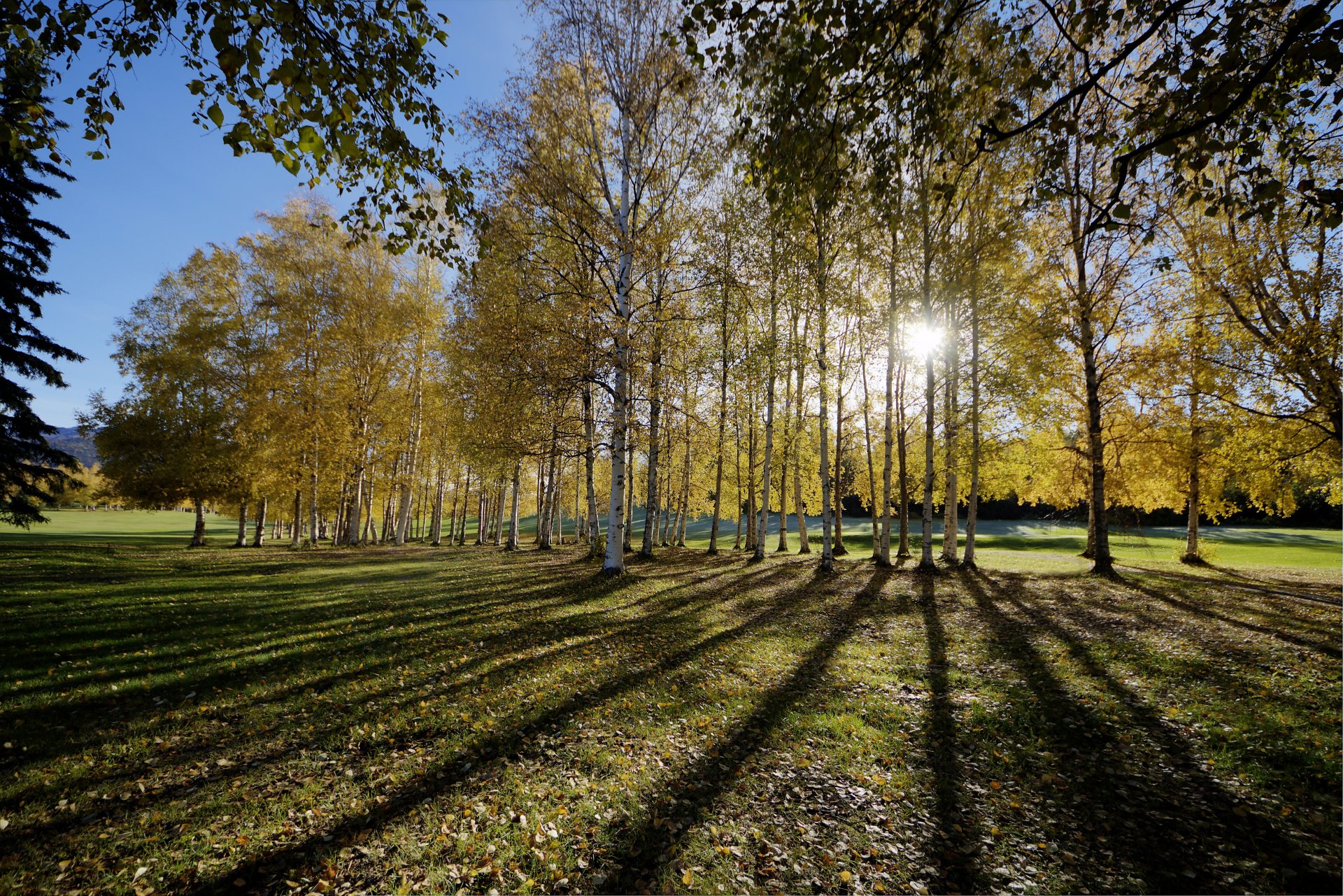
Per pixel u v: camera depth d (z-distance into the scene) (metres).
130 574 15.45
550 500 28.00
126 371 24.91
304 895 3.53
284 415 25.44
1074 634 9.60
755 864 3.99
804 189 5.31
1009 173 14.44
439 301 30.34
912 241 16.81
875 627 10.73
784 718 6.43
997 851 4.18
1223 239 13.62
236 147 4.02
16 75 3.79
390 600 12.24
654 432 17.78
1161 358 15.42
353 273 27.39
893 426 25.03
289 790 4.68
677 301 16.89
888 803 4.79
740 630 10.43
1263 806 4.60
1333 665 7.41
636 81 13.81
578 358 14.32
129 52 3.79
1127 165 4.31
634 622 10.68
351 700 6.50
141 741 5.39
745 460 32.91
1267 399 13.95
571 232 15.15
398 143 4.64
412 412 30.56
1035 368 15.88
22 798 4.39
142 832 4.05
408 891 3.59
